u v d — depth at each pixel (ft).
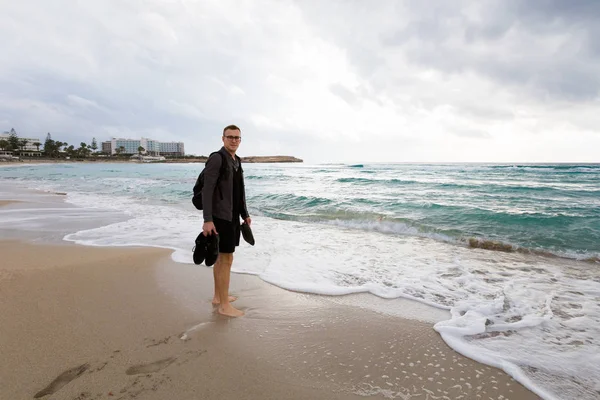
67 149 538.06
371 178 83.51
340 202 37.96
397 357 8.30
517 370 7.77
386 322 10.30
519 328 10.15
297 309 11.16
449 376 7.56
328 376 7.42
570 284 14.33
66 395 6.34
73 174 122.83
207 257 9.91
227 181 10.46
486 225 26.53
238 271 15.23
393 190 52.90
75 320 9.59
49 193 52.49
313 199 39.50
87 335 8.75
